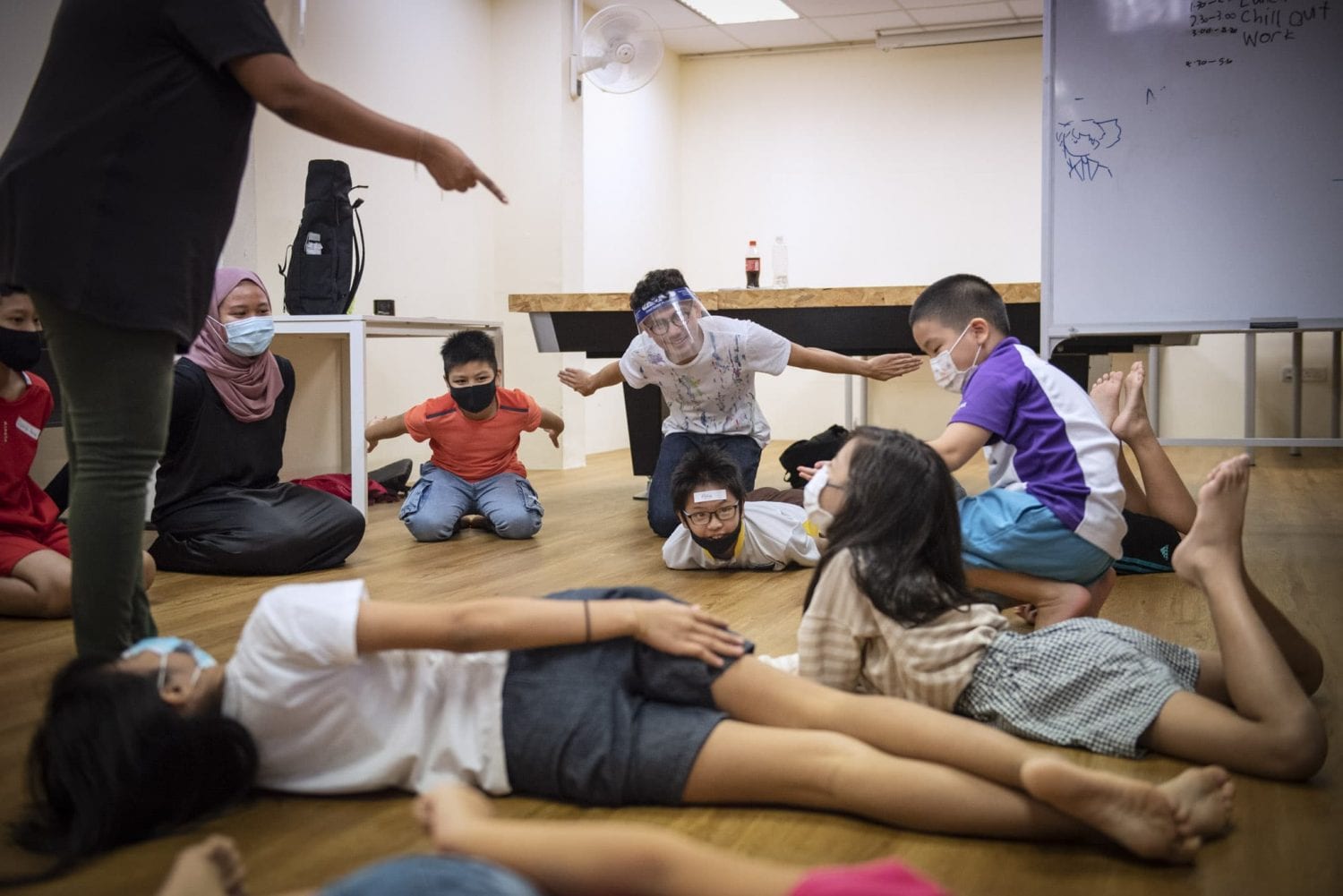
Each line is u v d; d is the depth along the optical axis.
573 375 3.62
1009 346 2.14
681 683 1.35
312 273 3.69
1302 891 1.11
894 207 7.56
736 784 1.29
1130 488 2.22
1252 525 3.72
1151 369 6.58
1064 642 1.48
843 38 7.43
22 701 1.84
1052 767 1.14
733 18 7.01
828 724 1.32
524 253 5.96
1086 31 3.48
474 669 1.35
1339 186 3.34
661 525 3.47
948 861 1.19
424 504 3.62
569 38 5.95
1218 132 3.40
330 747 1.33
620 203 7.02
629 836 0.92
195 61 1.70
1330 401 6.79
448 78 5.54
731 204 7.89
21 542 2.55
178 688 1.27
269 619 1.28
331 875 1.16
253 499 3.06
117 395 1.67
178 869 0.95
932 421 7.50
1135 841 1.14
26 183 1.63
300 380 4.27
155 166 1.67
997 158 7.35
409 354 5.30
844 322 3.86
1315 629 2.21
